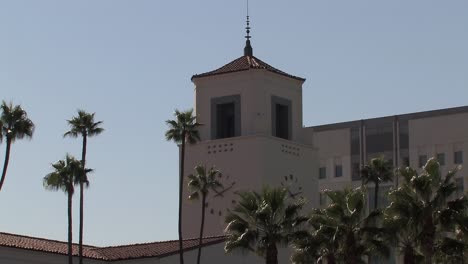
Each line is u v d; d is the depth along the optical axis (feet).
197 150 390.42
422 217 283.18
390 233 287.69
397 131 500.74
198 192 377.30
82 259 336.08
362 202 294.25
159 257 335.06
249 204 307.37
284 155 386.11
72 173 341.00
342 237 293.23
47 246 343.87
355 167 509.35
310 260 301.22
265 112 386.52
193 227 386.73
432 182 286.05
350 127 514.27
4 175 330.75
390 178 401.29
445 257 288.30
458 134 483.92
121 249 357.82
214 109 393.29
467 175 478.59
